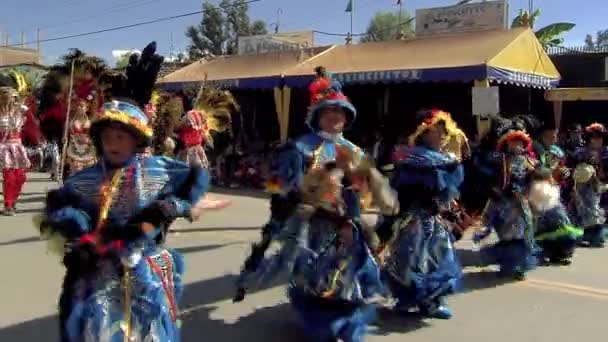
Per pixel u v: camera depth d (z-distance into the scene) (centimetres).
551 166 769
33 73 1736
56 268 683
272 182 459
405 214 525
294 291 461
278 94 1568
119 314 330
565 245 748
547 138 775
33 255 741
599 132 877
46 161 1773
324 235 449
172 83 1772
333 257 444
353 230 450
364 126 1723
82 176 342
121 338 326
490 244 743
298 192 450
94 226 340
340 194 448
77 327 326
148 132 339
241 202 1252
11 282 629
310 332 448
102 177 341
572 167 881
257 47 2092
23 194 1276
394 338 491
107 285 334
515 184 668
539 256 761
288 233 457
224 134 1523
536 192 666
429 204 525
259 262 481
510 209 665
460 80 1312
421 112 545
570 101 1659
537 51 1485
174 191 350
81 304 329
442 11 1645
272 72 1658
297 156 451
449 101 1611
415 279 522
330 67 1562
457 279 538
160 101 845
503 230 668
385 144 1402
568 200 880
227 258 741
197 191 348
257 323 523
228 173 1567
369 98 1725
